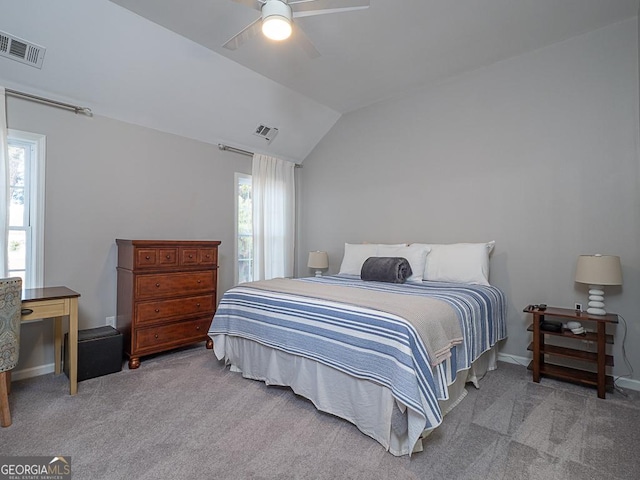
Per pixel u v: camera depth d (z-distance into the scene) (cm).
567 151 288
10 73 254
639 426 199
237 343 274
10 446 175
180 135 371
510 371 288
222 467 161
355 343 189
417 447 172
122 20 253
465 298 239
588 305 268
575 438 187
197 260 331
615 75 267
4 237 252
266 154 457
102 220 312
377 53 307
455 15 254
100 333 283
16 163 273
